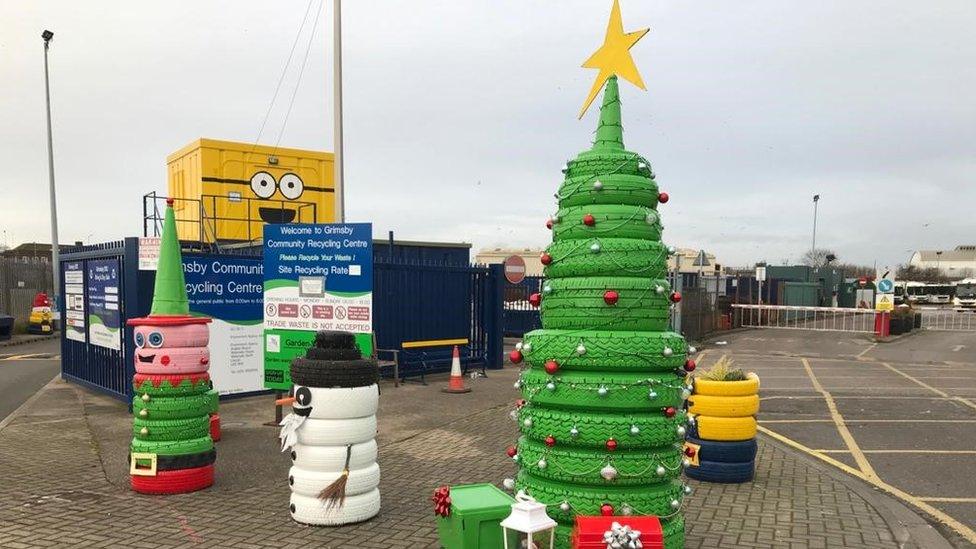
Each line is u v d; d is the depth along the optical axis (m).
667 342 3.98
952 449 8.50
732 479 6.70
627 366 3.91
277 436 8.50
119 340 10.61
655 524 3.75
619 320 3.99
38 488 6.26
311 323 8.04
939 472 7.41
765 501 6.13
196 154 14.79
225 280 10.56
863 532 5.32
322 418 5.29
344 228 7.81
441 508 4.25
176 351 6.15
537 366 4.18
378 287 12.80
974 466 7.66
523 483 4.24
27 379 14.27
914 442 8.90
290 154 15.72
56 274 26.67
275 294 8.28
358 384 5.36
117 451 7.68
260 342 11.11
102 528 5.21
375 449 5.57
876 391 13.48
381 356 12.94
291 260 8.16
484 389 12.45
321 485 5.26
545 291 4.23
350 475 5.32
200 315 10.28
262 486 6.40
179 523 5.34
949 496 6.52
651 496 3.96
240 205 15.00
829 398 12.62
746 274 45.97
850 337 26.95
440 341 13.98
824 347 22.94
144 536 5.05
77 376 12.57
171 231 6.56
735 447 6.69
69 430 8.78
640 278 4.07
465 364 14.45
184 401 6.19
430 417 9.80
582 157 4.27
